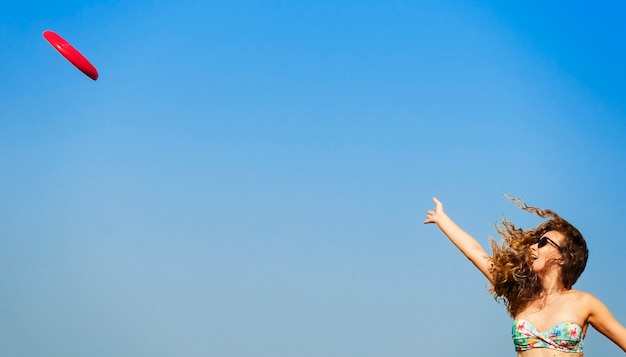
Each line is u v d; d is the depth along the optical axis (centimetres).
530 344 573
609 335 570
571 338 562
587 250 593
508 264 594
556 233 591
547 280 589
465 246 645
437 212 671
